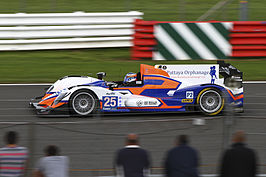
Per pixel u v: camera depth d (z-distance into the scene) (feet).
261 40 149.89
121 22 169.27
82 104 95.66
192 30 148.97
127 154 50.16
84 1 233.55
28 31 159.02
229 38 149.28
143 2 235.81
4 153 51.13
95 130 68.59
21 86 126.11
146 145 66.54
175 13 214.28
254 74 139.33
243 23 148.46
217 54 150.61
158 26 149.18
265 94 118.83
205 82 100.48
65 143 64.75
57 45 162.20
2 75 136.56
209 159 64.54
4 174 51.01
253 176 49.39
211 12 216.54
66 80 100.32
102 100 96.32
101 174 61.77
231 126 66.03
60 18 164.14
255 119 86.33
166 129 70.64
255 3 240.32
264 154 68.95
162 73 100.68
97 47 167.94
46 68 144.56
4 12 205.67
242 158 49.08
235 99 99.35
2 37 157.28
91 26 164.45
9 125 72.54
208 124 66.80
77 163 62.80
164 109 98.73
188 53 150.51
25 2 229.25
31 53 163.02
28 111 98.02
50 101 95.50
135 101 97.66
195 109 99.35
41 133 65.57
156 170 62.75
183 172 49.93
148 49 151.12
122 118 93.71
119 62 152.35
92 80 100.07
